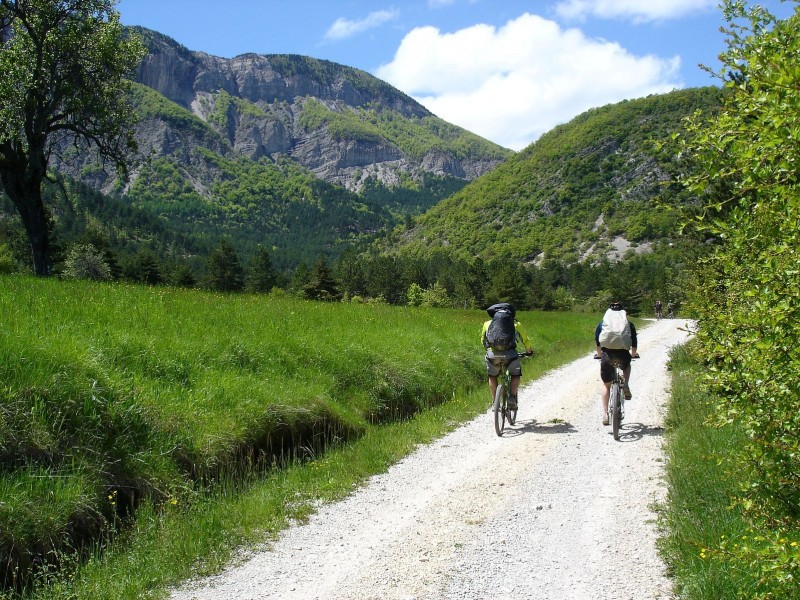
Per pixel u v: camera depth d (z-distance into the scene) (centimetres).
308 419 964
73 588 494
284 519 641
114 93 3195
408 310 2497
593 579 487
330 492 727
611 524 602
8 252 6325
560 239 19900
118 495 639
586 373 1794
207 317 1311
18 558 506
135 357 888
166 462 698
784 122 279
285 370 1107
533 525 607
